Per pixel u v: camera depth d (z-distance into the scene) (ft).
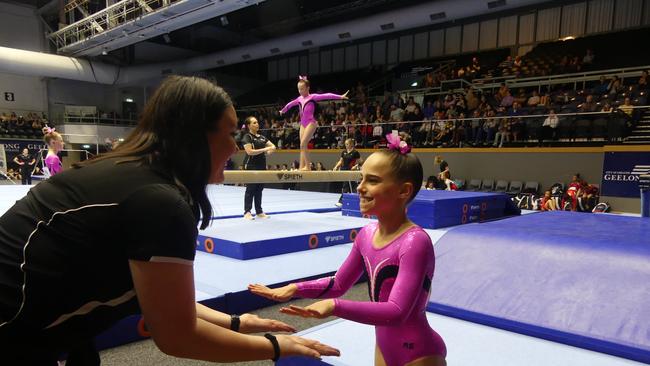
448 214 22.84
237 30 78.69
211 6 38.01
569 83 48.75
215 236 16.33
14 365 3.49
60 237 3.39
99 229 3.38
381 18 54.39
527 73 51.06
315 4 66.69
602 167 34.94
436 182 37.04
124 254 3.49
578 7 53.11
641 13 49.16
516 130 41.04
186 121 3.69
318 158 54.34
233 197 36.47
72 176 3.68
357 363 7.23
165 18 41.37
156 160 3.73
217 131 3.88
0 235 3.60
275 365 8.30
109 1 47.73
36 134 66.03
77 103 74.74
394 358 5.22
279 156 57.77
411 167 5.14
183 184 3.77
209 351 3.65
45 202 3.58
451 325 9.29
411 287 4.71
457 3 48.16
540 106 42.70
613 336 8.07
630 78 45.44
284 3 65.77
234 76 81.10
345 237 18.56
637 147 32.68
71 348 3.89
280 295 5.11
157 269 3.31
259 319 4.96
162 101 3.78
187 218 3.47
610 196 34.06
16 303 3.38
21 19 66.69
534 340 8.54
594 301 9.08
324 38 59.88
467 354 7.88
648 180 22.84
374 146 49.21
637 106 36.01
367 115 56.95
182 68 71.56
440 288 10.67
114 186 3.47
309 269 13.88
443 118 48.24
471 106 48.47
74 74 61.93
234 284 12.04
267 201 34.27
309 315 4.28
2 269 3.44
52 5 64.28
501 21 59.00
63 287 3.41
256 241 15.38
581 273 10.07
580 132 37.65
